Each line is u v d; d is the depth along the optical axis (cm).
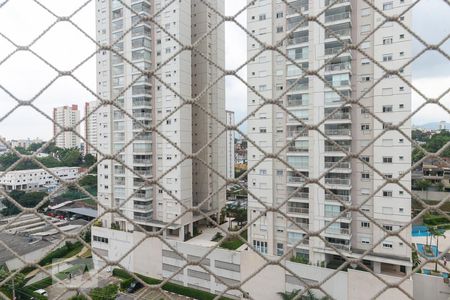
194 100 194
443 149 178
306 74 190
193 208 194
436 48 174
